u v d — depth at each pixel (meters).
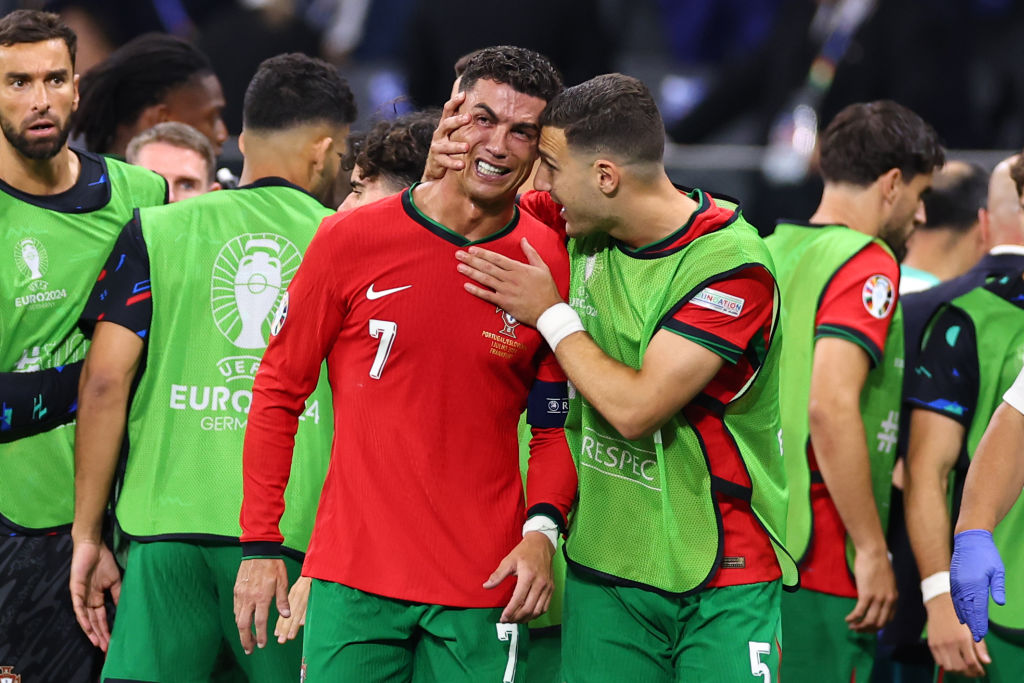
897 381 14.78
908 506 14.27
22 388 13.54
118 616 13.29
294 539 13.18
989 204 15.08
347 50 30.09
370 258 11.13
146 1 26.05
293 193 13.66
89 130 18.17
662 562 11.66
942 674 14.30
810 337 14.48
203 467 13.19
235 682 14.00
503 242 11.30
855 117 15.23
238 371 13.28
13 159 13.53
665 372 11.06
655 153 11.18
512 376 11.37
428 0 25.22
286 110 13.98
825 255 14.52
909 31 24.77
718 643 11.62
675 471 11.59
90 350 13.26
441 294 11.13
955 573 11.66
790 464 14.57
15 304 13.43
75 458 13.45
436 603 11.22
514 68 10.95
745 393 11.62
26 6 25.50
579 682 12.09
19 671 13.92
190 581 13.20
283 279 13.35
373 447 11.24
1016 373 13.95
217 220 13.41
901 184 15.13
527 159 11.05
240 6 26.27
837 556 14.64
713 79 28.78
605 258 11.60
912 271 17.64
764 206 23.20
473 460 11.30
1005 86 25.34
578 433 11.91
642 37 31.30
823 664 14.76
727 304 11.14
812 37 25.06
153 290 13.18
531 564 11.16
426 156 13.10
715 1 30.39
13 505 13.75
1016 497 11.97
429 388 11.19
